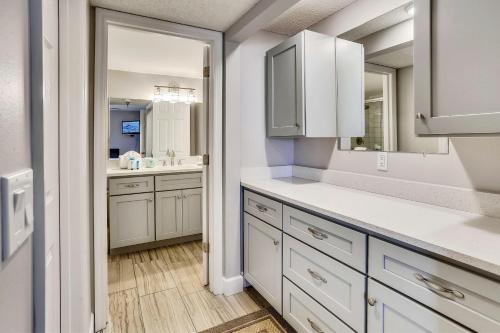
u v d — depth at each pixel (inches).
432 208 54.1
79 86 49.5
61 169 47.9
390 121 65.9
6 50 17.8
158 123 142.9
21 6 20.5
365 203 57.7
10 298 18.4
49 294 39.0
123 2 64.8
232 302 81.7
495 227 42.5
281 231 67.9
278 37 94.0
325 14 81.4
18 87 19.9
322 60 77.7
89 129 67.0
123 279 95.2
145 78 139.6
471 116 39.1
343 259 50.4
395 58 64.4
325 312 54.7
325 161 85.8
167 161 144.9
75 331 52.2
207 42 82.7
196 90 150.6
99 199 68.4
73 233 50.8
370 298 45.4
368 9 71.0
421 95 44.4
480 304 32.3
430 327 37.1
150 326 71.0
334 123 80.0
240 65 87.1
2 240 17.2
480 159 51.2
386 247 42.8
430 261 37.0
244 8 68.0
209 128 86.2
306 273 59.7
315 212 56.9
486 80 37.9
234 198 85.7
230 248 85.7
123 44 101.7
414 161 61.4
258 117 91.4
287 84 80.7
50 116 40.2
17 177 19.2
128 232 116.5
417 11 44.4
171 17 72.3
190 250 121.1
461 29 40.0
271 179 91.8
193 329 69.9
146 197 119.4
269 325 71.4
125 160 132.6
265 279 75.2
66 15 47.0
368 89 70.9
